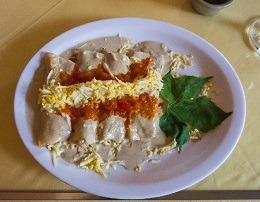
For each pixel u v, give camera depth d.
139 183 0.22
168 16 0.29
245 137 0.25
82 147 0.23
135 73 0.25
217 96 0.26
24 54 0.26
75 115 0.23
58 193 0.22
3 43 0.26
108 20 0.27
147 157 0.23
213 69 0.26
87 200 0.22
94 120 0.23
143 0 0.29
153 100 0.24
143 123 0.23
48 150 0.22
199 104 0.24
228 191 0.22
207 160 0.23
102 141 0.23
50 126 0.22
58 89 0.23
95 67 0.25
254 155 0.24
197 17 0.29
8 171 0.22
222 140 0.23
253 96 0.26
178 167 0.23
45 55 0.25
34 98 0.24
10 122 0.24
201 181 0.23
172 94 0.25
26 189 0.22
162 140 0.24
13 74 0.25
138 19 0.27
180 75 0.26
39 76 0.25
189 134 0.24
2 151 0.23
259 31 0.29
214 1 0.28
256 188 0.23
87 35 0.26
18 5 0.28
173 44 0.27
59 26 0.27
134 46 0.27
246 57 0.28
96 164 0.22
